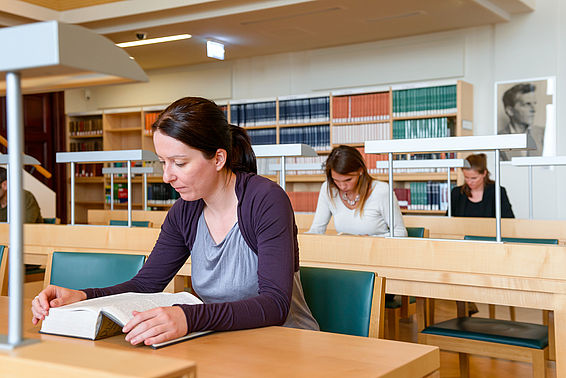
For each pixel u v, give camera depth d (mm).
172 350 1119
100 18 6035
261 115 7379
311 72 7301
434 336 2389
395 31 6473
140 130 8617
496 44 6297
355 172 3234
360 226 3311
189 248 1603
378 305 1602
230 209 1516
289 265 1426
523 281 1917
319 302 1681
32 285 3504
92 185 9031
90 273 2008
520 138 1979
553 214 6031
